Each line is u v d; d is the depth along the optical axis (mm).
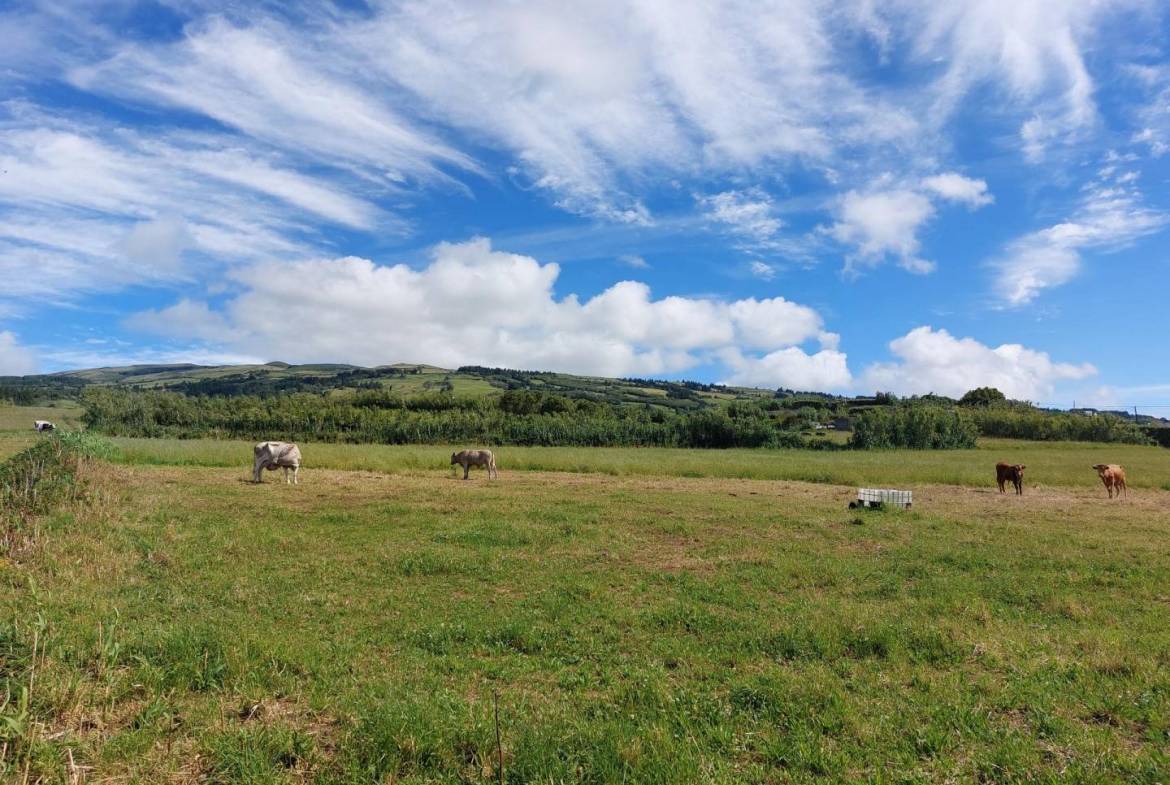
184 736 5500
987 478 32719
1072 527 18516
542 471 34031
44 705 5613
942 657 8156
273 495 20641
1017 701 6770
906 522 18703
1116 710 6551
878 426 65250
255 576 11453
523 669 7703
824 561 13578
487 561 13070
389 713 5895
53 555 11328
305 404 81062
